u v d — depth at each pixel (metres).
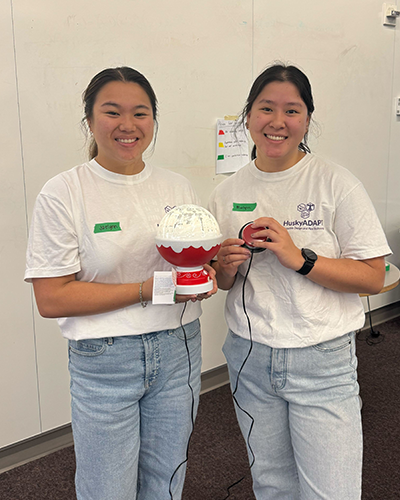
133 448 1.15
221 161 2.49
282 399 1.24
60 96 1.89
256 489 1.34
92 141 1.21
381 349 3.09
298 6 2.63
